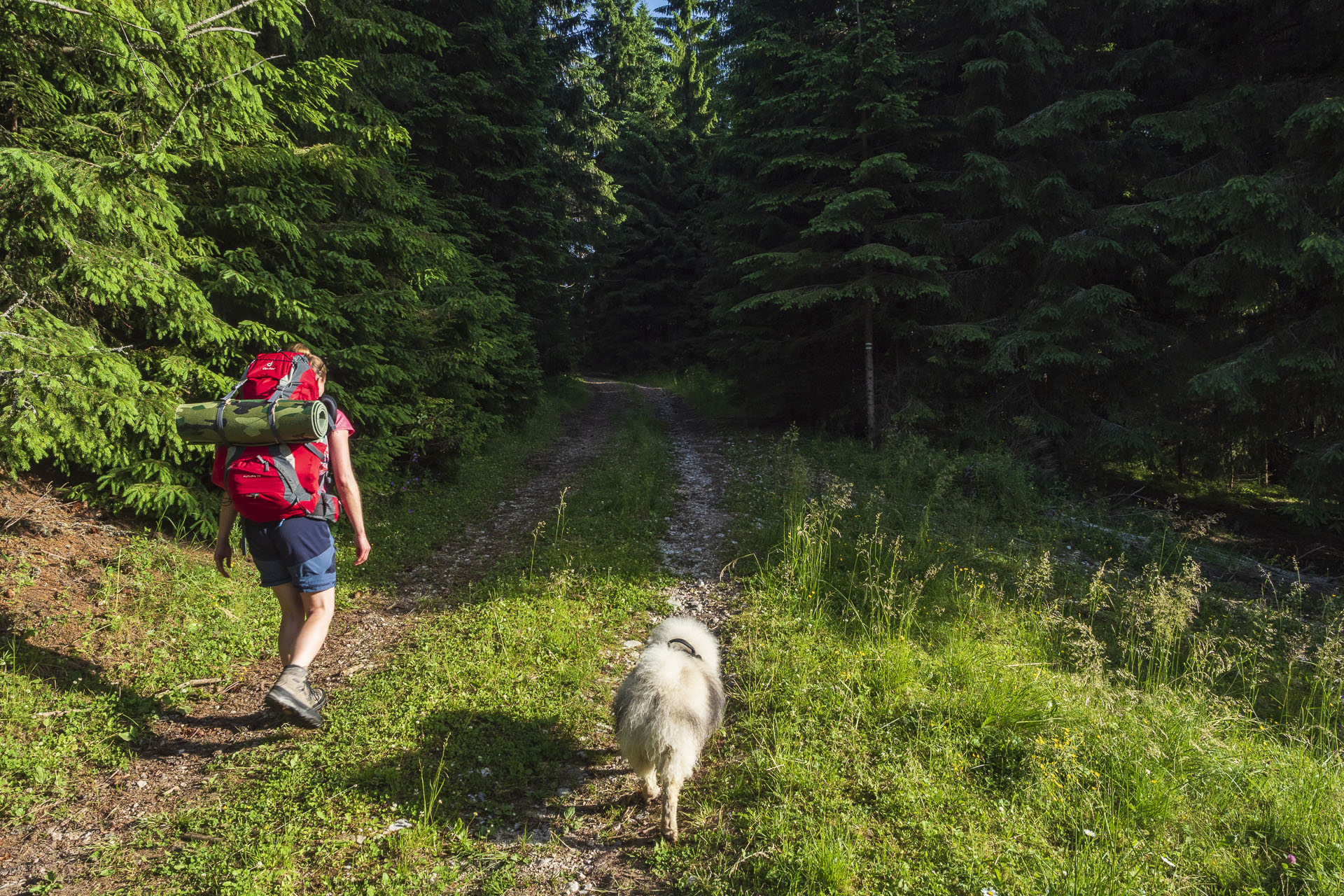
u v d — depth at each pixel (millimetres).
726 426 19547
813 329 17703
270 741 3969
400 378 8727
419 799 3449
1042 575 6195
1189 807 3553
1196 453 13219
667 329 41469
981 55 14109
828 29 15508
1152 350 12422
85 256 4711
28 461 5070
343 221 8164
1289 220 9953
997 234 13945
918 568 7129
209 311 5789
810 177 15805
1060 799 3473
